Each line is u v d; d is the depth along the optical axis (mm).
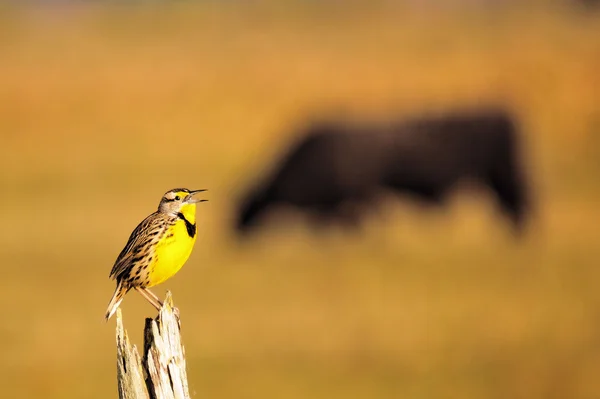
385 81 123625
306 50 148375
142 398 16297
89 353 45375
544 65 121500
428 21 176500
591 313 46906
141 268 21188
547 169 89062
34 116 113750
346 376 40969
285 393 39344
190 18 192875
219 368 42406
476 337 44812
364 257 64312
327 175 73125
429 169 74562
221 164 98062
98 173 93188
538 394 38750
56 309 52125
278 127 111438
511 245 67000
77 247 65188
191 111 115562
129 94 120375
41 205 79062
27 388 41562
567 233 67812
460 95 116250
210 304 52719
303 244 71062
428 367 41219
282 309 51000
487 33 155375
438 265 60594
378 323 47438
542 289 53125
